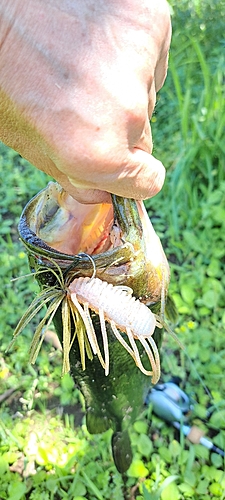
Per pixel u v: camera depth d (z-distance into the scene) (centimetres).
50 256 25
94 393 36
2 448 50
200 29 88
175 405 49
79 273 26
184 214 66
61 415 52
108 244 28
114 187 21
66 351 26
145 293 28
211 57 84
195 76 81
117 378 34
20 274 63
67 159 19
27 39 19
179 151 70
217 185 68
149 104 22
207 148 67
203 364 54
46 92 19
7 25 19
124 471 45
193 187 69
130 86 19
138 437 48
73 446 49
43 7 19
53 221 27
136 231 26
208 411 50
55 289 26
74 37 19
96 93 19
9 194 73
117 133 19
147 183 22
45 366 55
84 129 19
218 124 67
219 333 55
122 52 20
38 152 21
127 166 20
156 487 45
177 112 76
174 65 77
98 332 29
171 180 68
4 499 46
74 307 26
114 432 41
